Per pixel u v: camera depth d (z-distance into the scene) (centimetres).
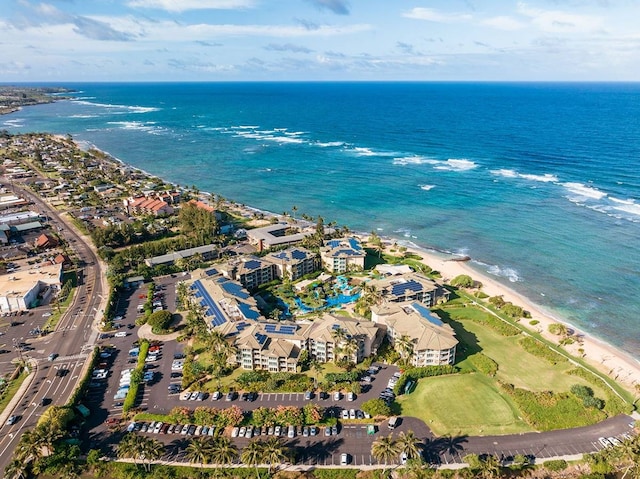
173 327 16138
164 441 11231
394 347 14875
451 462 10562
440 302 18100
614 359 14712
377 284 17875
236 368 13962
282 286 19512
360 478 10188
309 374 13625
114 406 12456
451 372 13788
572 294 18850
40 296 18350
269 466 10456
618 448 10269
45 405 12388
